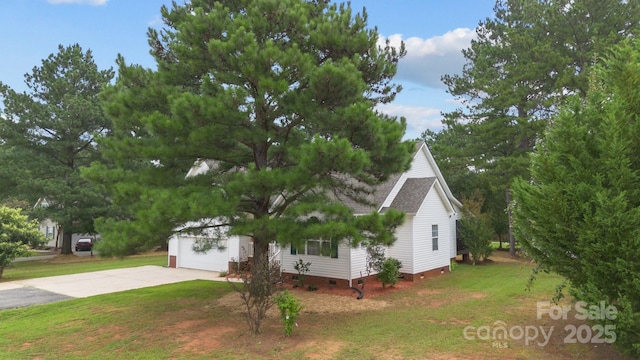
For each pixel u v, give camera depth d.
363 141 9.93
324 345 8.60
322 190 11.77
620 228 6.55
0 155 28.17
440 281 17.19
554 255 7.79
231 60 9.80
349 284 15.55
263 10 10.75
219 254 21.31
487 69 28.45
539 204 7.59
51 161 29.92
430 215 18.91
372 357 7.83
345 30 11.38
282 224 9.76
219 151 11.16
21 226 21.61
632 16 22.72
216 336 9.38
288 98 10.22
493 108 26.05
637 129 7.14
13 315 12.29
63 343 9.43
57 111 28.84
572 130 7.59
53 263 29.31
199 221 10.96
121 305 13.04
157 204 8.62
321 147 8.73
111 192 10.81
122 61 10.91
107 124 30.05
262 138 10.44
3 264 20.55
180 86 11.32
